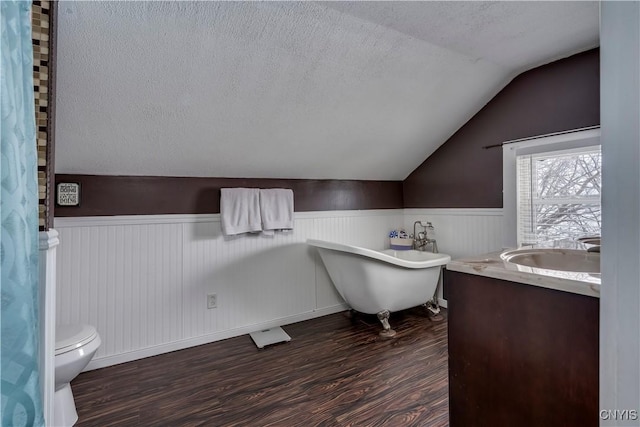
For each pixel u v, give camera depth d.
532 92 2.53
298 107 2.18
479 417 1.14
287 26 1.62
